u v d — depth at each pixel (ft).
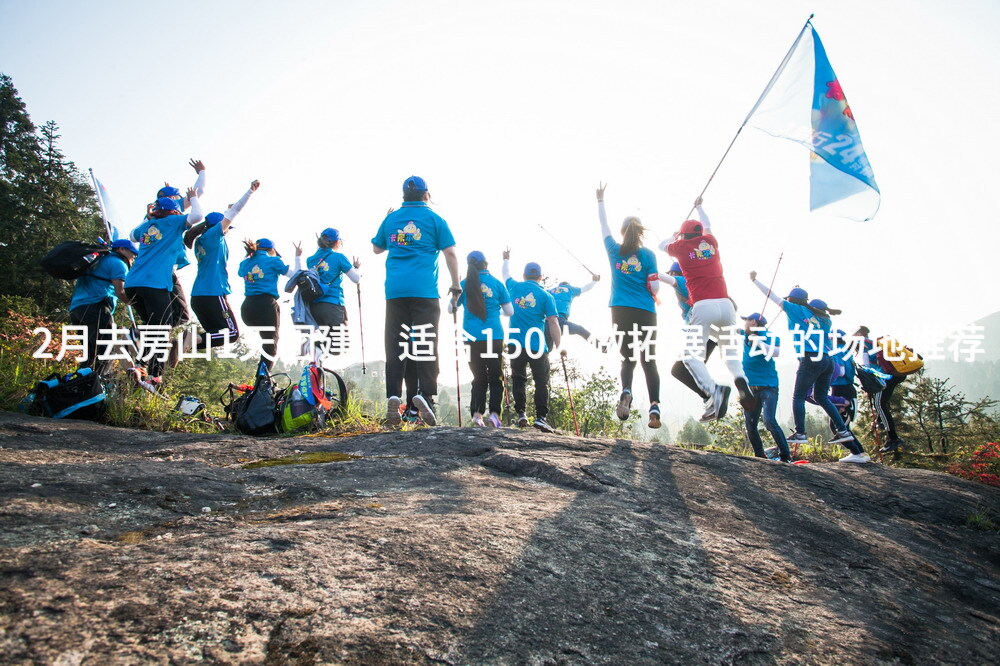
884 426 26.40
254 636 4.28
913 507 13.67
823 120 19.51
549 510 8.46
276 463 10.31
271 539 5.95
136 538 5.93
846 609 7.08
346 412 17.46
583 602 5.78
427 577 5.58
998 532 13.29
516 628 5.06
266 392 16.12
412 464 10.34
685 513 9.61
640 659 5.02
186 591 4.72
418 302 17.24
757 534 9.30
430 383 17.20
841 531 10.62
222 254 20.20
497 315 20.22
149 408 16.25
